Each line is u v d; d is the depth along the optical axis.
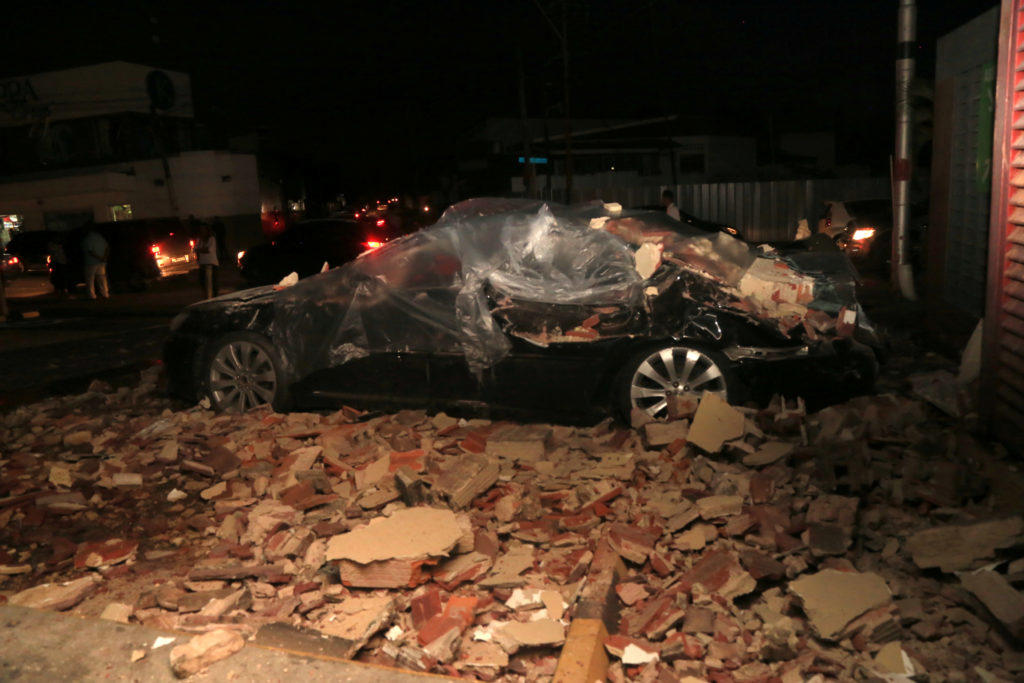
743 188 26.89
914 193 24.59
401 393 6.03
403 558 3.61
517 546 4.07
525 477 4.77
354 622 3.38
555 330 5.58
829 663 3.02
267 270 17.91
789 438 5.00
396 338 5.97
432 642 3.18
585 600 3.41
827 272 5.94
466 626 3.34
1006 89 4.78
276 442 5.59
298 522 4.36
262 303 6.41
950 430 5.21
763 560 3.65
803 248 9.51
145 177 38.50
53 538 4.48
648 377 5.50
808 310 5.39
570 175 30.64
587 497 4.41
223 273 25.25
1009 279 4.80
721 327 5.39
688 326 5.40
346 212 61.06
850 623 3.15
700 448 4.78
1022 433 4.59
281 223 45.59
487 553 3.92
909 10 11.84
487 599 3.55
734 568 3.59
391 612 3.39
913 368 7.20
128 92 40.56
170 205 39.09
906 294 11.98
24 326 13.66
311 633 3.25
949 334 8.28
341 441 5.41
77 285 20.91
